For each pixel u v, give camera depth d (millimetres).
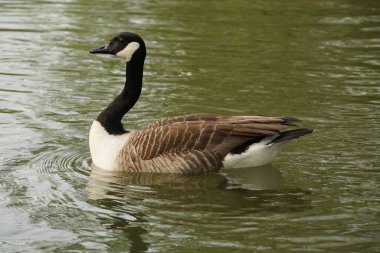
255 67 19781
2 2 26125
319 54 21047
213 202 11797
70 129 15266
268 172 13078
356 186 12352
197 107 16578
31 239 10406
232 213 11312
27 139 14586
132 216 11203
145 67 19562
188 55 20734
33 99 17016
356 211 11289
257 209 11469
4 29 22672
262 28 23797
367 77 18922
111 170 13297
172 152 13000
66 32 22516
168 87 18031
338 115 16047
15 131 14992
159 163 13008
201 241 10305
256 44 22000
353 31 23547
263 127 12727
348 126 15359
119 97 14000
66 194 12031
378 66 19906
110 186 12461
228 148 12922
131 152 13164
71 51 20797
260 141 12906
